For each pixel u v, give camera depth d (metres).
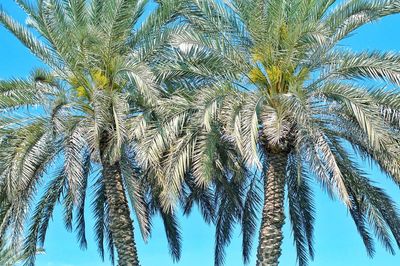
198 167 19.83
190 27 21.23
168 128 19.94
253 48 20.44
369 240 22.52
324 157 18.62
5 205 21.41
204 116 18.62
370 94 18.95
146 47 21.78
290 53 19.88
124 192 22.64
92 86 21.33
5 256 22.94
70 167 19.70
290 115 19.75
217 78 20.67
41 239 23.44
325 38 18.97
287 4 20.36
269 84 20.20
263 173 23.22
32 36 21.41
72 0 21.19
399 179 19.23
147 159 19.73
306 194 23.19
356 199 21.28
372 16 19.55
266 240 20.77
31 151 19.44
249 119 18.45
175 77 21.03
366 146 20.19
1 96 20.28
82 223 24.88
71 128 20.09
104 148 21.59
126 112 19.92
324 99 19.23
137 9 22.03
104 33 21.27
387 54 18.95
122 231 22.36
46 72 20.80
